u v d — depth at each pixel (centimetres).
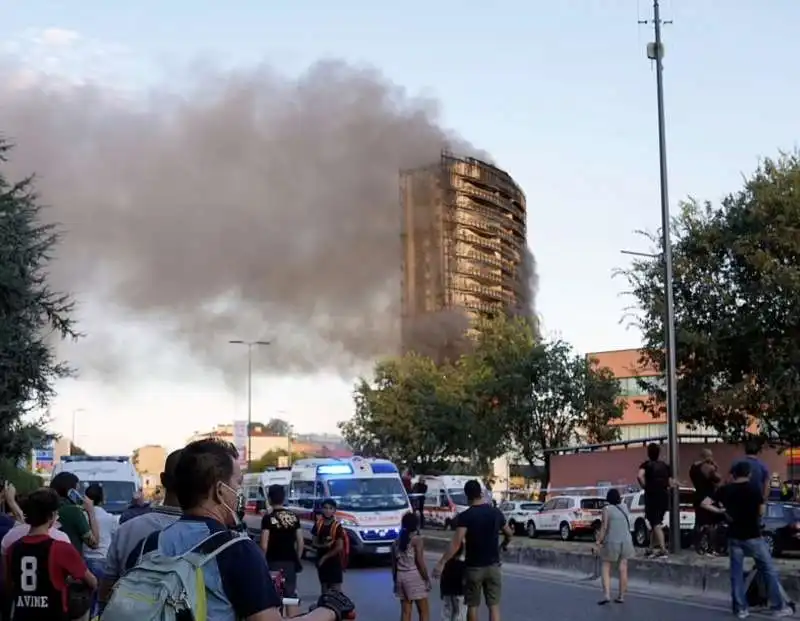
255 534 1706
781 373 2777
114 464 2341
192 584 311
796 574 1399
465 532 1038
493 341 4500
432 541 2683
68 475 869
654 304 3044
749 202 2950
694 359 3034
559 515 3244
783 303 2797
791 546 2209
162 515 473
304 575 2164
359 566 2373
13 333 2597
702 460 1883
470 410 4638
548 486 4206
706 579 1557
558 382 4441
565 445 4509
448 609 1050
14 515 928
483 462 4881
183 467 347
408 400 5041
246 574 322
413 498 3070
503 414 4494
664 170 2002
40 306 2700
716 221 3045
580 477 4053
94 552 892
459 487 3675
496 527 1052
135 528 464
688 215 3086
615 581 1798
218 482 348
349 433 5459
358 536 2319
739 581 1305
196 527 334
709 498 1841
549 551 2084
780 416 2894
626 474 3822
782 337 2828
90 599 589
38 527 578
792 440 2930
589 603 1513
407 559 1160
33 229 2659
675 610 1393
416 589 1152
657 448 1872
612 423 6059
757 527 1301
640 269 3166
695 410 3017
